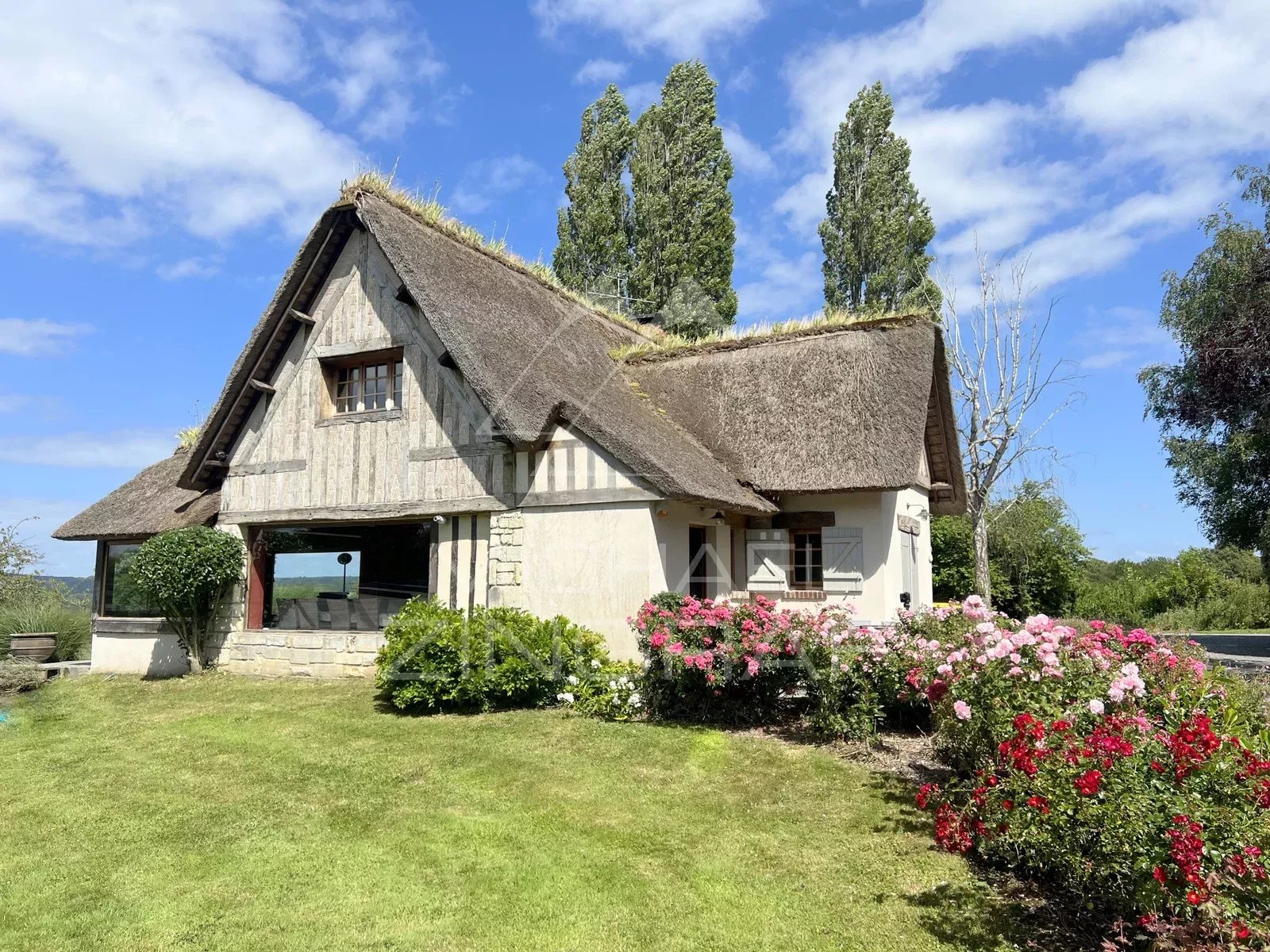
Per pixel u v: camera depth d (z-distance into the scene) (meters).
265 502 12.32
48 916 4.63
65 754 8.19
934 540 21.45
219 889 4.95
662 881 4.95
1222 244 22.55
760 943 4.21
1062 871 4.30
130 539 13.70
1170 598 31.78
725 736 7.97
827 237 26.66
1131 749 4.04
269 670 12.04
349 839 5.69
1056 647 5.71
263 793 6.71
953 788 5.54
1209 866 3.57
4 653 14.01
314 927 4.45
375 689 10.60
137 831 5.96
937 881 4.85
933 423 14.37
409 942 4.28
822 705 7.73
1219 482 22.33
